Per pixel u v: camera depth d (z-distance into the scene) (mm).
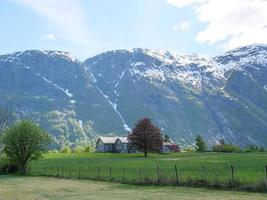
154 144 168000
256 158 120688
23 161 89375
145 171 74750
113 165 100938
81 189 52656
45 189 54031
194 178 50969
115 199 41062
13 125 92250
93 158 151125
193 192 43594
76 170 84812
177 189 46938
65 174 75375
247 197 38438
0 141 92875
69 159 143875
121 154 186375
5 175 84062
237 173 62281
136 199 40094
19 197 46750
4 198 46062
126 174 69062
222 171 68875
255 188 42781
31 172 85688
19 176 79688
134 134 169125
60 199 43594
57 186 57188
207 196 40031
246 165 85875
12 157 89000
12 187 57750
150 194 43531
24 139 88625
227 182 45938
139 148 168250
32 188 55688
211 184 46969
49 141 93000
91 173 74062
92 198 42844
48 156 169750
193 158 134125
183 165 93438
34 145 89500
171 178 52469
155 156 165000
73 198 43875
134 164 103875
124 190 49219
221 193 41906
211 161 109562
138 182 55156
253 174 59250
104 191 49312
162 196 41375
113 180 61000
